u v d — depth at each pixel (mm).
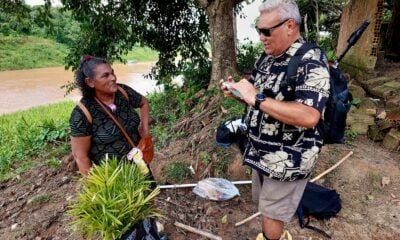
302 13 8141
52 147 5469
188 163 3486
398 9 5902
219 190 2953
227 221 2748
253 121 1852
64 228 2980
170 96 5598
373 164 3139
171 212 2879
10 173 4770
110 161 2059
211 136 3727
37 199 3514
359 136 3627
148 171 2309
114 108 2137
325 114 1763
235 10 7414
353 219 2664
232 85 1662
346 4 4871
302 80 1554
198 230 2648
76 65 6516
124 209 1835
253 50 7477
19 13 5055
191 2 6816
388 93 4117
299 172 1766
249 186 3090
